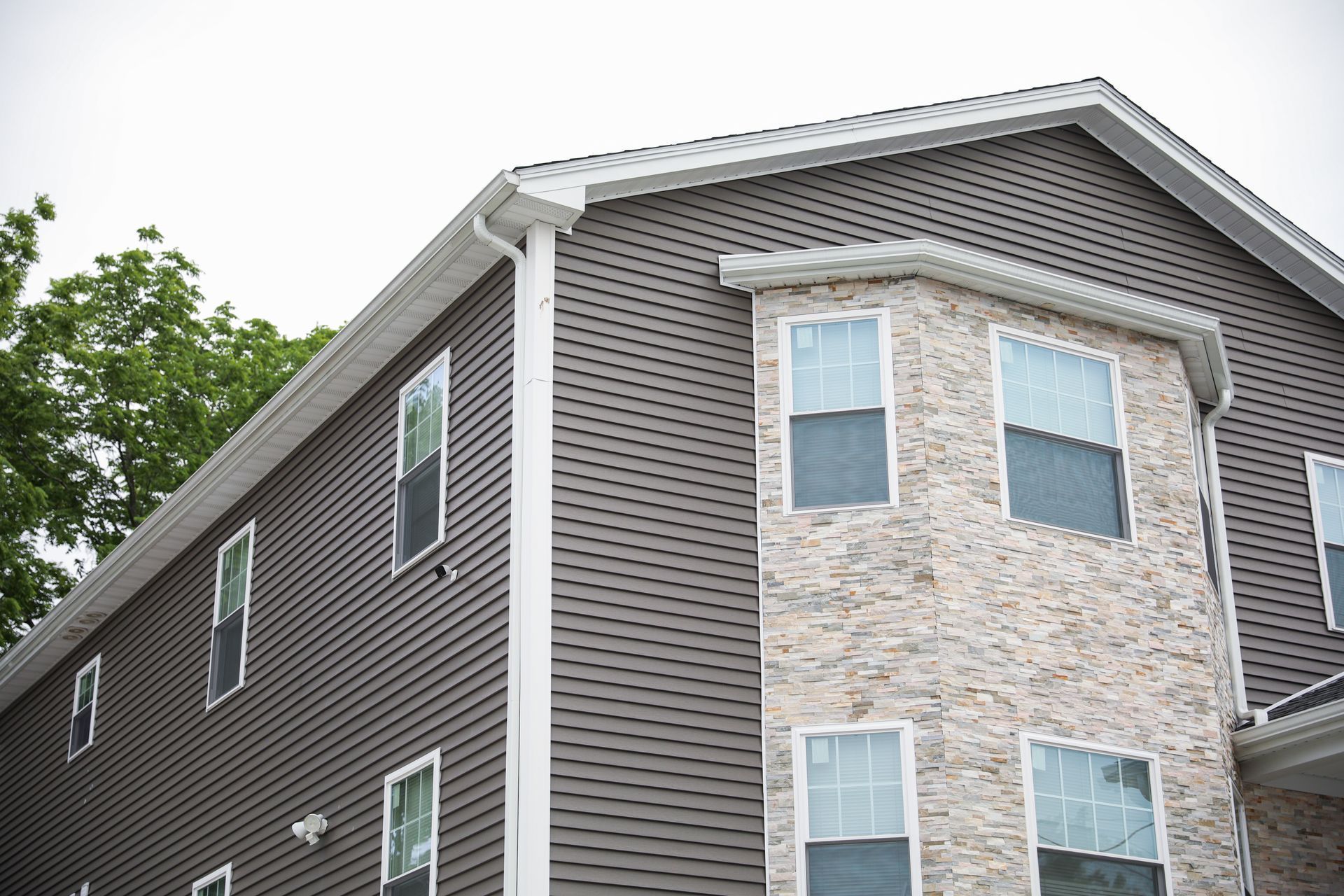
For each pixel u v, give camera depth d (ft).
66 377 106.22
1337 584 53.83
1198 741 43.83
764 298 45.85
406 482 48.42
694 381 44.27
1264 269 57.36
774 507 43.42
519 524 41.06
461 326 47.24
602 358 43.34
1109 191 54.44
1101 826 41.42
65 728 72.28
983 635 41.78
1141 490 46.21
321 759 48.98
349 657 48.96
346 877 45.73
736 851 39.73
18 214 99.04
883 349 44.57
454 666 42.78
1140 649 44.09
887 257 44.93
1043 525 44.04
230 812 54.19
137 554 65.26
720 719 40.81
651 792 39.29
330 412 54.65
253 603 56.95
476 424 44.83
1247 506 53.11
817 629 41.91
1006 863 39.63
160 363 112.37
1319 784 47.42
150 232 116.98
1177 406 48.08
